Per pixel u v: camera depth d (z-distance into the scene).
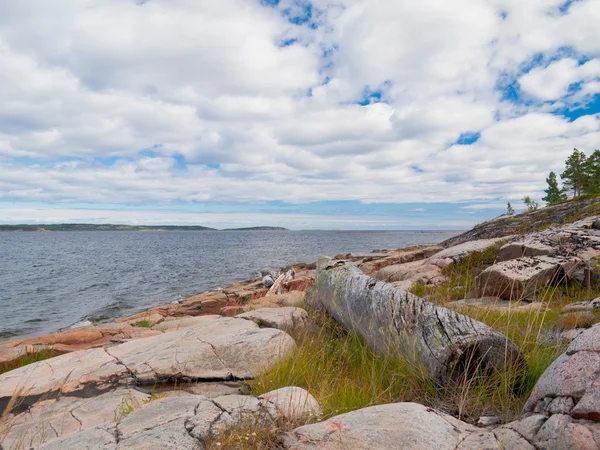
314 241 137.00
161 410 3.41
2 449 3.64
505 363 4.12
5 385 5.36
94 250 86.44
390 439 2.73
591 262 9.71
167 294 24.61
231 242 137.75
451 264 14.30
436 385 4.32
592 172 49.97
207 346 5.86
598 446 2.29
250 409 3.34
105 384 5.21
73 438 3.02
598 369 2.71
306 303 9.13
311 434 2.87
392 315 5.26
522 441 2.65
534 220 20.62
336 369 5.29
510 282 9.11
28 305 21.50
